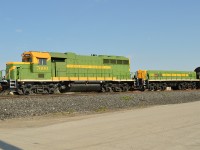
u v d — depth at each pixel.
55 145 9.76
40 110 20.53
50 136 11.50
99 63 38.34
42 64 32.62
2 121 16.92
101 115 18.55
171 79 50.16
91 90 37.19
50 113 20.38
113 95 29.55
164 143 9.37
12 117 18.33
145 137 10.35
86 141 10.20
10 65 30.83
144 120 14.34
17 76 30.92
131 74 42.97
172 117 14.80
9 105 20.77
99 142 9.92
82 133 11.85
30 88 31.41
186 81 53.38
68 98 25.16
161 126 12.34
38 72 32.25
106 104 25.05
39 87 32.09
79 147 9.33
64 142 10.20
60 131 12.71
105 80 38.25
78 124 14.62
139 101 28.50
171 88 52.84
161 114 16.41
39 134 12.09
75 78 35.19
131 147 9.02
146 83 45.81
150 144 9.30
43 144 9.96
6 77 31.06
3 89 31.14
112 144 9.52
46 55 33.06
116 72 40.31
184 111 17.23
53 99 24.06
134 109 22.44
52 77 33.25
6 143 10.20
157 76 47.94
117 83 40.31
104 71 38.78
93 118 16.89
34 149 9.21
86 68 36.75
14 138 11.20
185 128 11.65
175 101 31.22
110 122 14.50
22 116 18.77
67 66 34.88
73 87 34.84
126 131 11.66
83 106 23.23
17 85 30.56
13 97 25.91
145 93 34.50
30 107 20.97
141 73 45.16
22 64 31.33
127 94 31.86
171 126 12.22
